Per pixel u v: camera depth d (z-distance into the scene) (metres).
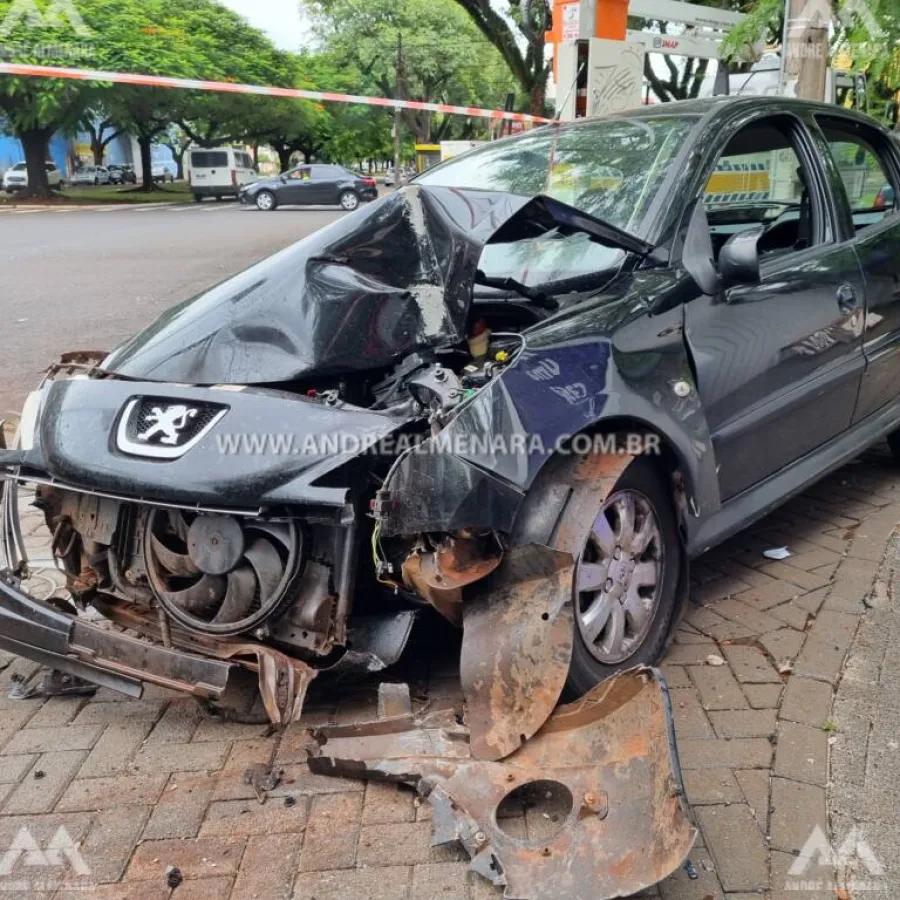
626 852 2.07
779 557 3.90
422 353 2.85
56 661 2.80
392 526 2.39
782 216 3.88
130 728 2.88
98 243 17.33
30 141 34.50
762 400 3.34
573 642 2.57
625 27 8.09
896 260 4.17
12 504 3.07
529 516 2.50
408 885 2.20
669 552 3.02
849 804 2.43
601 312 2.83
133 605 3.01
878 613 3.38
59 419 2.80
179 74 27.19
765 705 2.86
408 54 38.31
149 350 2.97
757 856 2.25
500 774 2.34
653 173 3.40
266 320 2.84
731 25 9.95
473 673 2.45
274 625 2.64
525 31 10.93
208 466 2.50
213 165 35.66
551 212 2.89
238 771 2.64
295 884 2.21
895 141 4.64
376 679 2.98
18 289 11.42
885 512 4.34
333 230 3.04
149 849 2.35
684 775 2.54
